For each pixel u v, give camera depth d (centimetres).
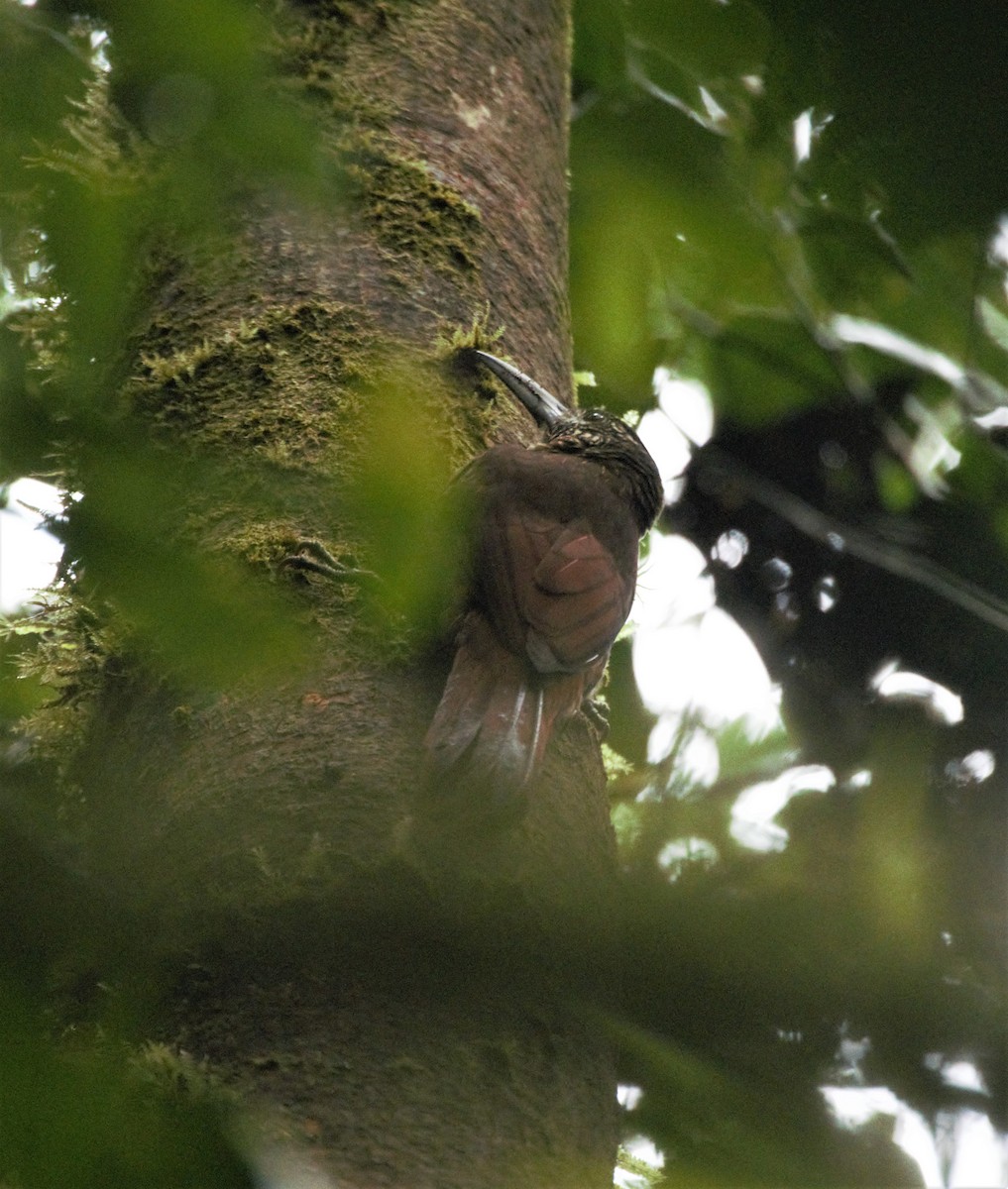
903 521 1170
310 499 537
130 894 373
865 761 1095
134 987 393
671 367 1128
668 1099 450
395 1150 425
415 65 752
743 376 1133
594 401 1066
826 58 438
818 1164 434
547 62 822
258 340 636
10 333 477
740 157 971
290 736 521
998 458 1133
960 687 1134
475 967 443
